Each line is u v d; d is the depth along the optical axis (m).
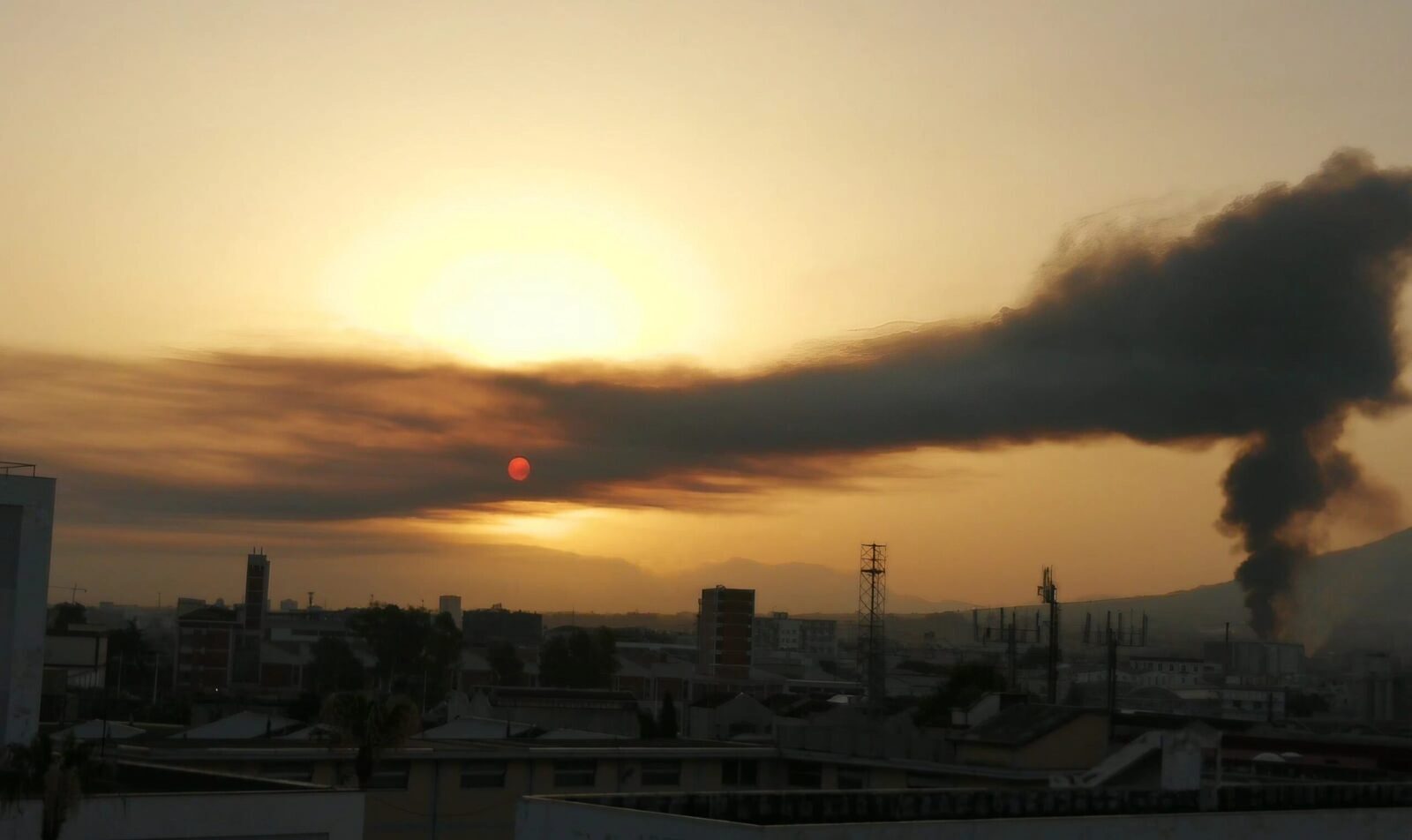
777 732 79.25
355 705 58.25
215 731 84.31
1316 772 70.88
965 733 73.19
